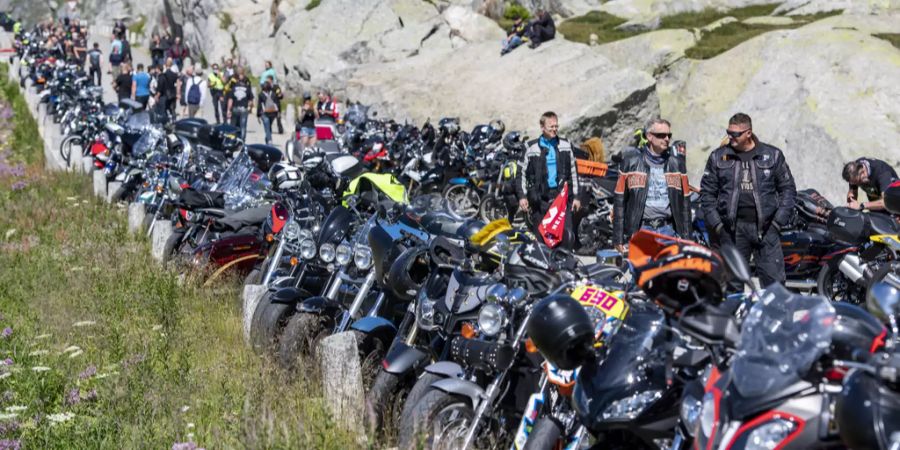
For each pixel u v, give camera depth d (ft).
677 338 15.47
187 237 40.98
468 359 19.71
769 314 13.60
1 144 93.56
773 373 12.92
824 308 13.20
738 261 14.12
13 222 54.39
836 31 71.41
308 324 26.08
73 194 62.95
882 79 65.00
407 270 23.17
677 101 76.69
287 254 32.81
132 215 48.91
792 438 12.59
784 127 66.64
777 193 28.91
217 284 36.50
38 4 251.60
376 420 21.62
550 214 27.78
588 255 45.98
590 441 17.62
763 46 73.15
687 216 29.86
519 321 19.42
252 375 25.96
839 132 62.34
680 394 15.15
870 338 13.48
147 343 29.58
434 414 19.53
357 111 71.51
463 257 22.21
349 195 28.27
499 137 60.49
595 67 78.48
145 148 52.95
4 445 21.71
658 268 14.47
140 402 24.32
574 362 16.05
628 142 74.59
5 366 26.45
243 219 38.27
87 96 78.28
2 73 145.28
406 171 58.70
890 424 11.85
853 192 37.58
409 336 22.35
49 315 33.73
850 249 33.53
